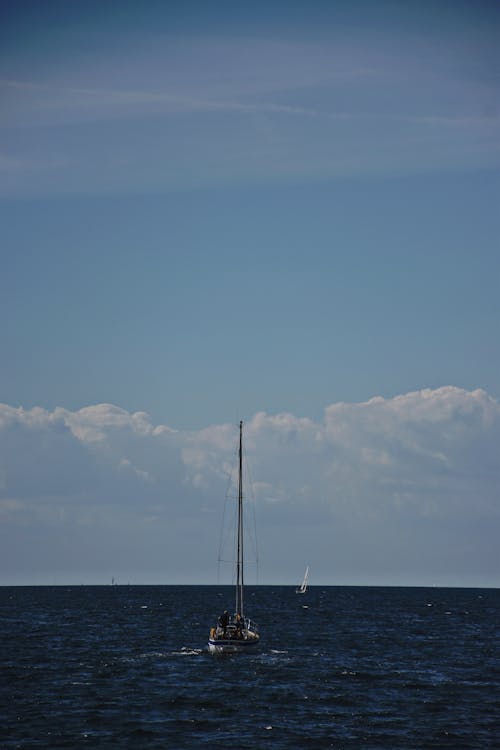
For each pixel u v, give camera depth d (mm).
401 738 115812
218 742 113000
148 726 120625
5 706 132375
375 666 181250
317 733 118250
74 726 119938
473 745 112562
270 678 161250
